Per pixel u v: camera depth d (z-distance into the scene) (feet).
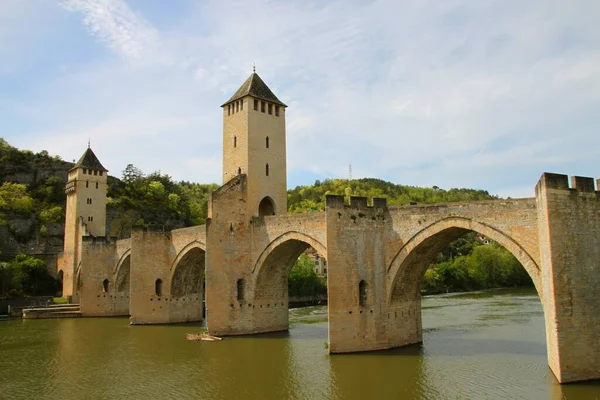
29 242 425.28
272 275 198.18
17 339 198.70
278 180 210.18
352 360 139.85
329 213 148.87
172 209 535.19
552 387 106.11
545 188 110.52
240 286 193.77
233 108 209.67
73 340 193.16
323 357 145.18
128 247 282.15
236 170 204.64
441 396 106.32
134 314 233.55
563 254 109.29
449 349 151.74
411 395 107.96
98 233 365.81
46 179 497.87
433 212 144.05
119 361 150.92
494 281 488.02
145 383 124.57
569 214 111.45
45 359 156.25
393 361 137.49
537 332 180.65
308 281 380.78
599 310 110.42
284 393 112.57
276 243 184.96
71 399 112.27
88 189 365.20
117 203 491.72
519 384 111.04
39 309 283.38
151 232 239.50
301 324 224.74
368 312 150.92
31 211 451.12
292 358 146.92
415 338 161.99
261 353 156.25
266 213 214.48
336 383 118.83
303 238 174.19
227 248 191.52
